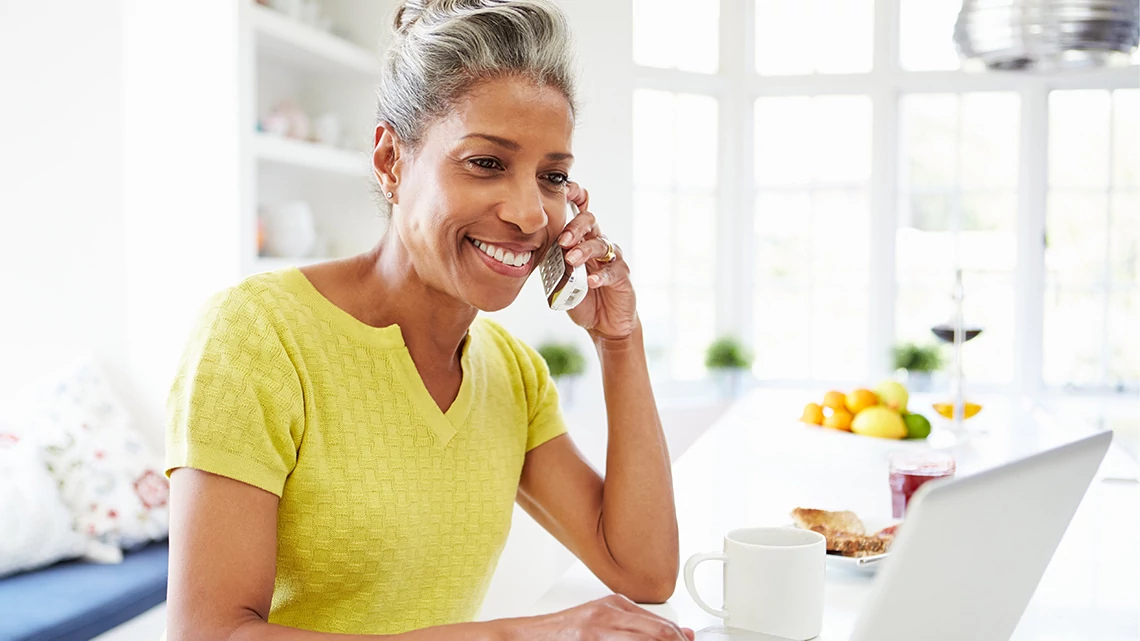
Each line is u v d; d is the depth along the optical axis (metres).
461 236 1.01
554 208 1.06
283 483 0.99
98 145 3.02
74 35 2.98
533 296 4.41
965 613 0.84
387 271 1.10
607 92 4.53
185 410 0.95
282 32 3.12
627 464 1.21
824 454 2.19
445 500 1.11
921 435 2.43
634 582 1.20
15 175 2.92
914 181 4.82
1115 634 1.05
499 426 1.21
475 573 1.17
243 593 0.91
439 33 0.98
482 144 0.98
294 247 3.33
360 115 3.81
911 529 0.70
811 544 1.03
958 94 4.74
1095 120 4.60
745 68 4.88
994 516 0.78
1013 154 4.70
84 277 3.03
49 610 2.29
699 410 4.77
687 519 1.54
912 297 4.83
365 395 1.06
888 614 0.75
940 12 4.73
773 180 4.95
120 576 2.55
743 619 1.01
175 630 0.90
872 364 4.83
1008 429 2.60
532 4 0.98
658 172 4.87
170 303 3.00
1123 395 4.63
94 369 2.97
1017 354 4.70
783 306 4.96
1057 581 1.25
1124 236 4.61
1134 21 2.31
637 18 4.76
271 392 0.98
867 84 4.74
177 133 2.97
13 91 2.91
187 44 2.95
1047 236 4.68
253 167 2.97
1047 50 2.32
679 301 4.96
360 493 1.04
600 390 4.56
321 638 0.87
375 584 1.07
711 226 4.99
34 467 2.64
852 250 4.86
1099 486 1.80
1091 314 4.66
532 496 1.30
